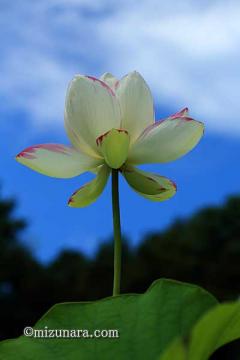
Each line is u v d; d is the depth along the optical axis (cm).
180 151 113
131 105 114
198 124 112
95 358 93
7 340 96
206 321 80
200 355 84
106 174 114
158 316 94
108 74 118
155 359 91
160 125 112
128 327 94
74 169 113
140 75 115
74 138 114
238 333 84
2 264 997
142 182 113
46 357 93
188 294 95
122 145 110
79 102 112
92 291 1011
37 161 112
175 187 115
